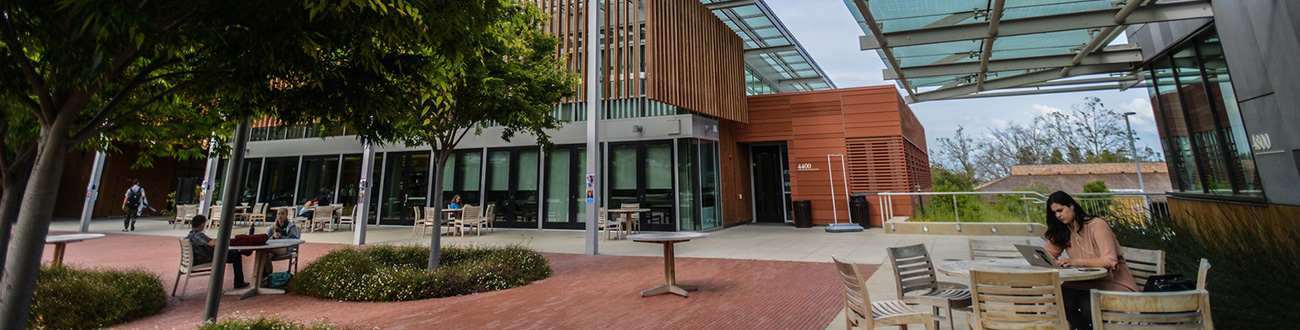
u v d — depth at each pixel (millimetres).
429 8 2840
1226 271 3955
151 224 18719
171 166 25922
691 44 13117
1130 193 10695
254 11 2441
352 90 3107
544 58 8164
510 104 6965
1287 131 5387
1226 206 6773
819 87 26594
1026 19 7176
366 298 5703
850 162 15516
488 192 16406
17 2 2051
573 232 14781
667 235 6043
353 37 2926
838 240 11516
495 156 16562
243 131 4242
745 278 6789
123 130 4160
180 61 2777
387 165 18062
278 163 20094
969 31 7434
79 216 22578
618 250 10359
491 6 3488
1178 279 3059
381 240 12898
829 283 6348
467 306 5383
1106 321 2402
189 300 5836
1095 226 3438
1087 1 6797
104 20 1859
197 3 2391
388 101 3311
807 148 16047
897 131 15211
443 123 6770
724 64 14859
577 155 15617
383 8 2502
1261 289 3537
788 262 8211
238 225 18047
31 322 4312
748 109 16922
